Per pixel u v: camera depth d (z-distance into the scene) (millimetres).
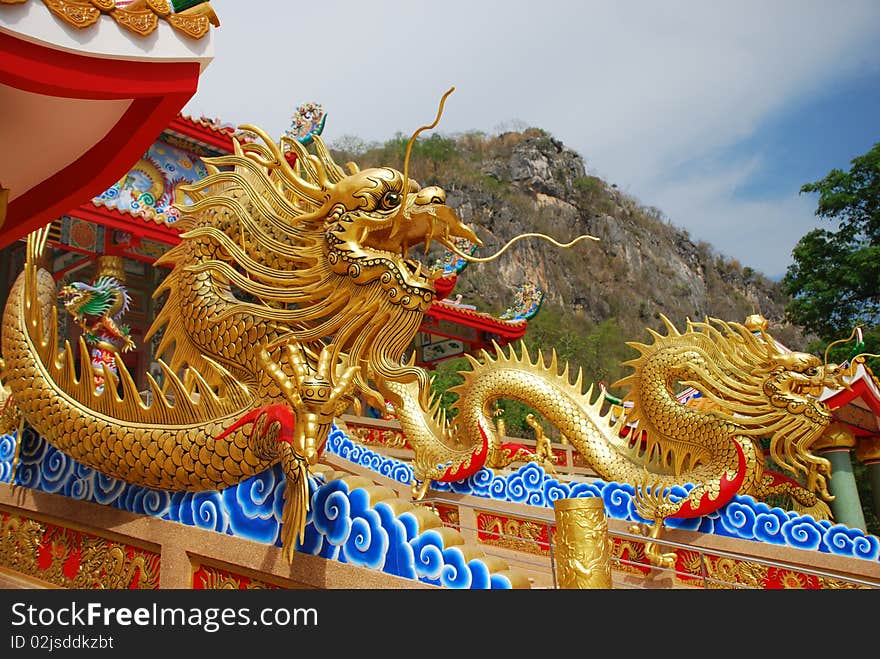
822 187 27156
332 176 5090
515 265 68625
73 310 7621
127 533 5242
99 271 13812
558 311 65250
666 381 10219
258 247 5051
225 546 4750
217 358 5082
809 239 27219
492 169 80625
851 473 12602
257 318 4918
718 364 9945
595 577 4082
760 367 9703
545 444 11500
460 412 11039
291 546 4121
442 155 73125
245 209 5113
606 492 9695
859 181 26500
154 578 5035
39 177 5492
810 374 9562
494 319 22141
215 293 5129
